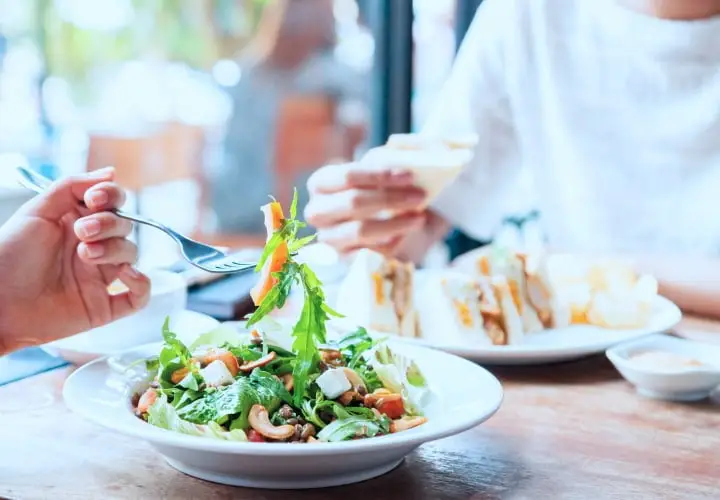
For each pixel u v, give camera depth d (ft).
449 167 4.11
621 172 5.16
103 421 2.39
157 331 3.20
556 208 5.56
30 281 2.87
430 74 6.95
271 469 2.37
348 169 4.19
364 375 2.68
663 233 5.09
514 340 3.38
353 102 8.54
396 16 6.70
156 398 2.53
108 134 7.76
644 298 3.69
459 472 2.53
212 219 8.93
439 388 2.73
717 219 4.89
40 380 3.02
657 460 2.61
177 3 8.56
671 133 4.98
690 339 3.56
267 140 9.03
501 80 5.46
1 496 2.36
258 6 8.77
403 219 4.34
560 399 3.01
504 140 5.57
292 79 8.93
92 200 2.81
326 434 2.44
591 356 3.43
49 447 2.59
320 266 4.01
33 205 2.87
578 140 5.22
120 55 8.23
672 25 4.88
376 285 3.40
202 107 8.85
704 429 2.81
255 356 2.65
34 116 7.63
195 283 3.80
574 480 2.50
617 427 2.81
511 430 2.77
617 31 5.01
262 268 2.63
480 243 6.56
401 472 2.52
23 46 7.52
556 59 5.19
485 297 3.43
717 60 4.85
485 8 5.64
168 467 2.51
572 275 3.88
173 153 8.39
